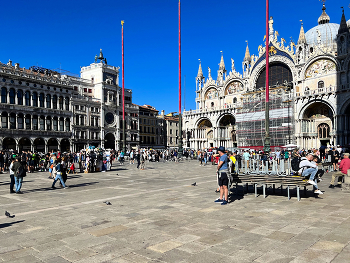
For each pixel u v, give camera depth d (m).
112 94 91.81
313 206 12.01
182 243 7.77
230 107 79.19
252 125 71.69
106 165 34.31
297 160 14.41
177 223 9.72
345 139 56.31
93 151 32.94
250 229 8.91
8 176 28.14
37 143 72.06
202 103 90.31
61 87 78.06
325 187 17.72
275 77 72.44
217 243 7.73
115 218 10.52
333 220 9.68
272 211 11.27
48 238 8.33
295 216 10.39
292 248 7.25
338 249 7.09
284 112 65.50
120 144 93.62
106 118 89.56
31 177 27.14
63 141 77.38
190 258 6.78
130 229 9.10
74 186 20.00
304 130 64.00
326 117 62.66
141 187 18.81
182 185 19.44
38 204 13.51
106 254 7.08
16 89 68.38
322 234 8.25
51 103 75.75
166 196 15.07
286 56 69.06
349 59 57.31
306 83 64.75
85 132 83.12
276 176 13.73
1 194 16.70
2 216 11.10
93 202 13.77
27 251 7.33
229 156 15.55
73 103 80.56
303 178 13.27
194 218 10.35
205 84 89.75
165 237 8.28
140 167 38.62
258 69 75.06
